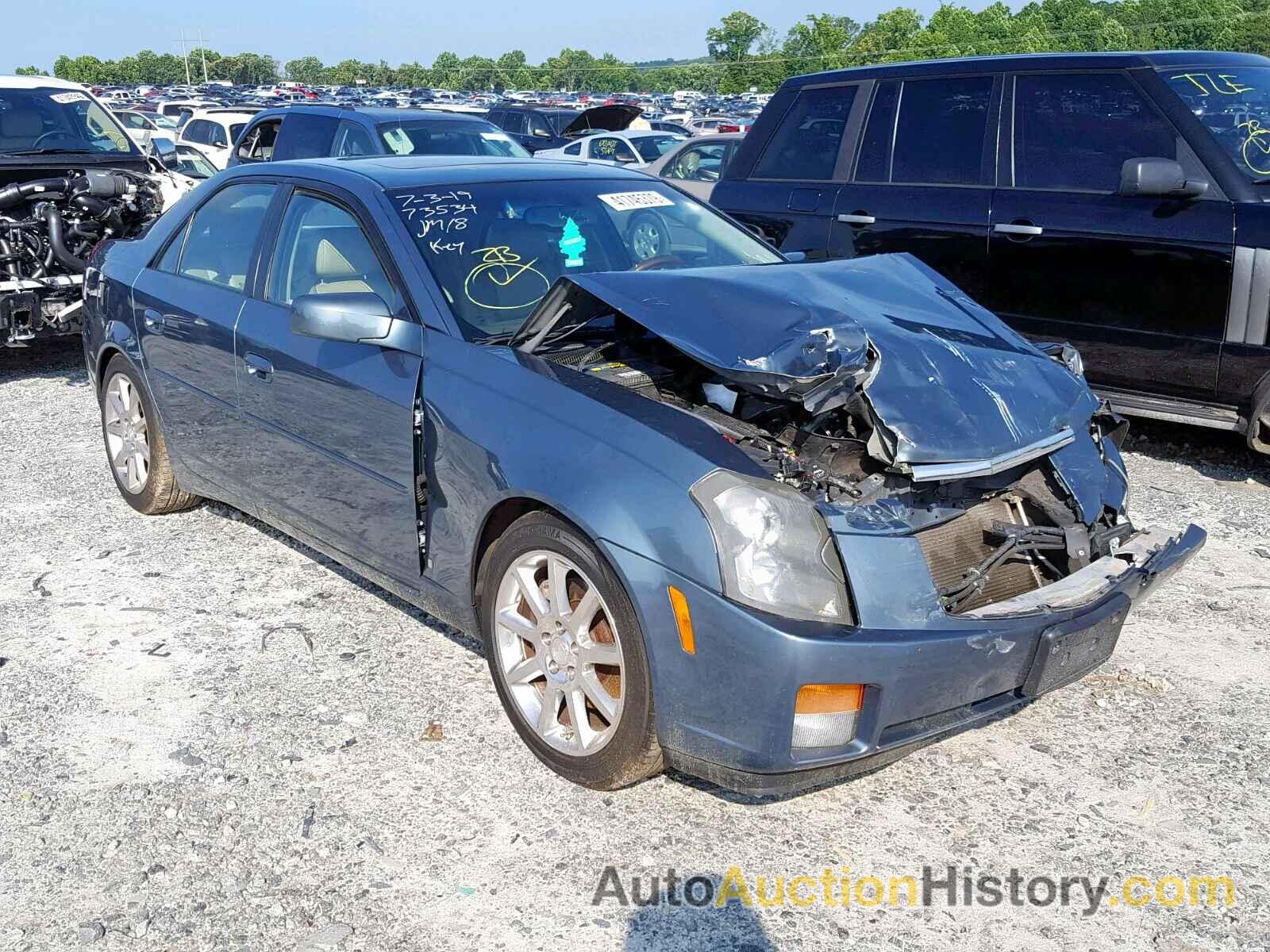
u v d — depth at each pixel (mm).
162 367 5074
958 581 3254
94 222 8344
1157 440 6664
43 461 6523
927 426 3184
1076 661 3188
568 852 3113
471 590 3660
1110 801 3328
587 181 4613
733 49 144750
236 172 5008
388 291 4004
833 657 2814
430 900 2930
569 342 3807
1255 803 3309
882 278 3969
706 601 2891
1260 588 4684
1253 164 5652
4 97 9609
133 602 4668
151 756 3582
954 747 3623
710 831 3203
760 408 3432
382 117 11258
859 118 6984
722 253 4520
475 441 3484
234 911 2898
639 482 3049
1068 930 2822
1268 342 5465
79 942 2797
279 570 4984
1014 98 6375
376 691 3961
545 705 3418
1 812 3311
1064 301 6117
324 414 4129
